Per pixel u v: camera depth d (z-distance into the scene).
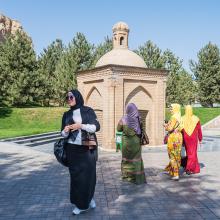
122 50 14.98
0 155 11.19
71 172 5.04
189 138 8.01
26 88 36.28
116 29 15.17
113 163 9.62
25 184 7.03
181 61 42.00
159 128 15.21
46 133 19.64
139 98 14.77
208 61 42.62
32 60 37.00
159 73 14.99
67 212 5.14
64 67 37.38
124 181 7.28
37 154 11.41
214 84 42.81
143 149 13.98
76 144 4.99
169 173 7.78
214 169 8.74
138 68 14.28
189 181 7.32
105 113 13.93
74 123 5.07
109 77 13.71
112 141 13.74
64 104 41.66
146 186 6.86
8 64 36.34
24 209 5.30
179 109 7.71
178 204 5.59
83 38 37.47
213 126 31.89
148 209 5.30
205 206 5.48
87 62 37.41
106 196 6.08
